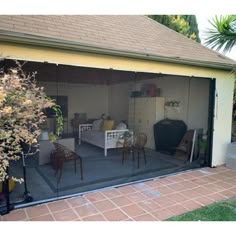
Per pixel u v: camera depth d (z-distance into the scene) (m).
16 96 2.39
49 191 4.07
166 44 5.69
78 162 5.92
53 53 3.60
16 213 3.29
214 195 3.99
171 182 4.63
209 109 5.81
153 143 7.53
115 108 8.85
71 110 8.65
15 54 3.30
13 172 5.04
